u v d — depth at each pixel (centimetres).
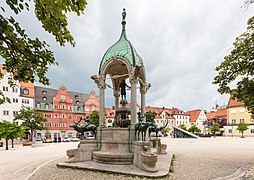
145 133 1127
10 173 958
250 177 818
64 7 372
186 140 3944
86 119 1270
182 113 10331
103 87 1295
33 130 4838
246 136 6025
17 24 423
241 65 1059
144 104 1430
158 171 864
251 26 1012
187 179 786
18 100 5172
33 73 522
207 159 1319
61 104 6347
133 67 1185
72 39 500
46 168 1006
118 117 1345
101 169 902
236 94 1143
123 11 1395
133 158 1012
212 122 8662
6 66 493
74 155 1099
